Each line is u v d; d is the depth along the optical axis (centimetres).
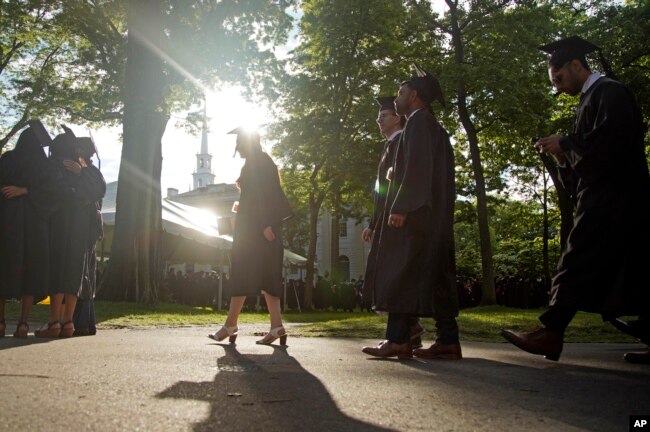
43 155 501
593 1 2106
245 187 469
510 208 3631
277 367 294
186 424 153
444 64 1862
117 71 1609
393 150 409
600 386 241
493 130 2039
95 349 377
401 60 2103
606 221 308
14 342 440
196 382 230
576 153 316
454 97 1903
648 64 2202
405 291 356
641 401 204
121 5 1548
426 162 358
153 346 414
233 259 465
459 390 223
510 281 2747
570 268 315
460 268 4622
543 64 1861
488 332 624
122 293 1423
